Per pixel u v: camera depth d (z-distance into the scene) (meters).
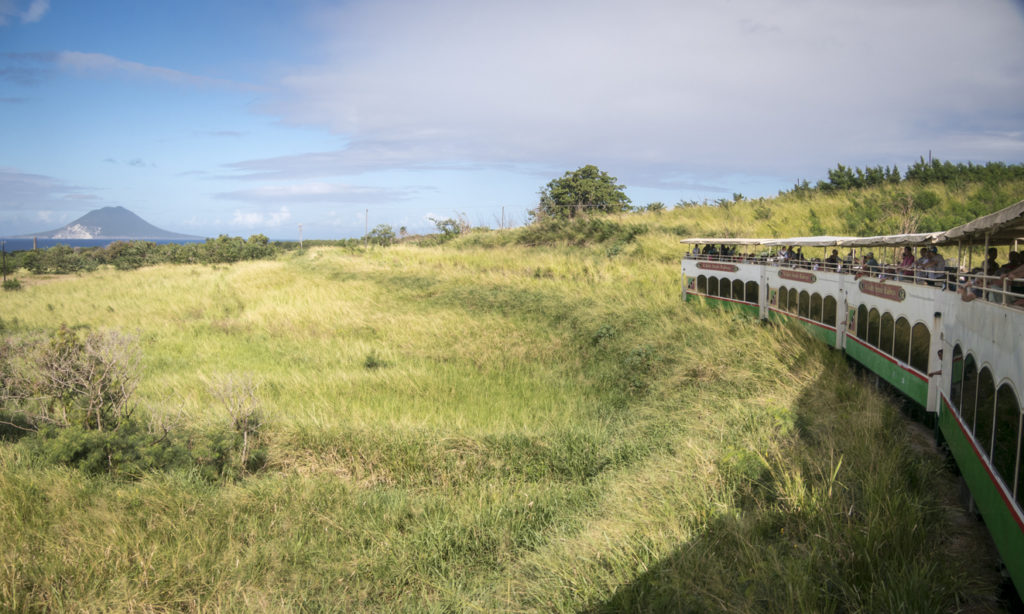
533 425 11.26
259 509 8.09
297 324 21.41
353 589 6.59
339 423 10.80
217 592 6.28
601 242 35.91
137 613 5.95
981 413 6.17
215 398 12.19
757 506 7.33
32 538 7.04
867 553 5.83
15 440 10.53
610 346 17.25
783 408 10.42
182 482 8.60
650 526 7.11
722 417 11.02
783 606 5.31
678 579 5.90
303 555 7.07
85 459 8.96
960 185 34.97
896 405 11.02
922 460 8.41
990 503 5.61
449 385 13.77
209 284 32.81
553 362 16.42
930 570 5.70
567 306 21.47
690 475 8.34
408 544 7.39
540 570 6.76
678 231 35.09
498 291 25.05
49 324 23.22
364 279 31.44
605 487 8.87
